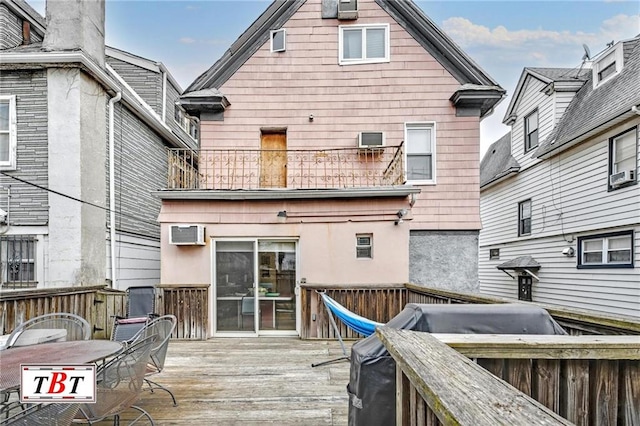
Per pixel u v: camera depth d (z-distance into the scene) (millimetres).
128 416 2902
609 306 7469
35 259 5719
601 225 7676
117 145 6961
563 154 8867
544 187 9578
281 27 7199
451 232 6891
